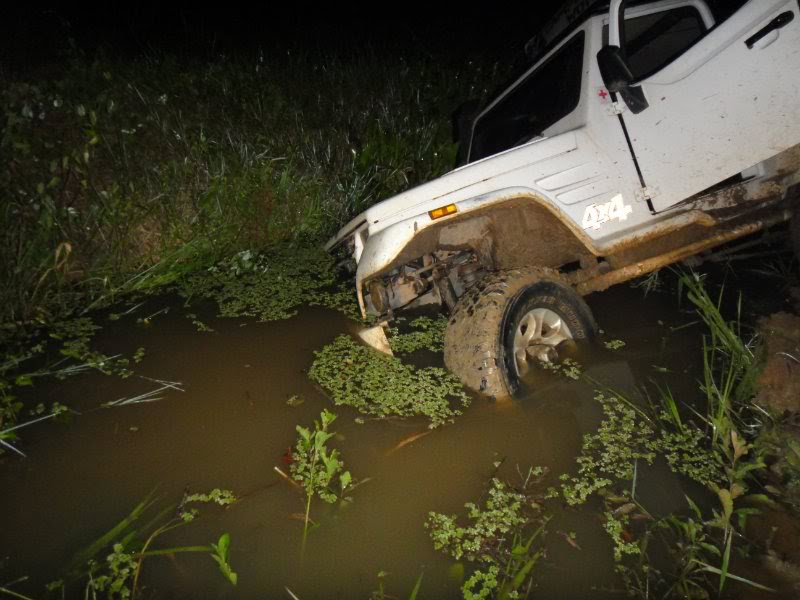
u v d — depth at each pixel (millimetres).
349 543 2168
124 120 5199
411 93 7094
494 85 7609
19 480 2510
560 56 3615
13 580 2053
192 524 2258
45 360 3445
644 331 3434
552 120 3510
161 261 4555
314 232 5426
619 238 3195
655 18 3596
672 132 3160
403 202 2945
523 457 2543
